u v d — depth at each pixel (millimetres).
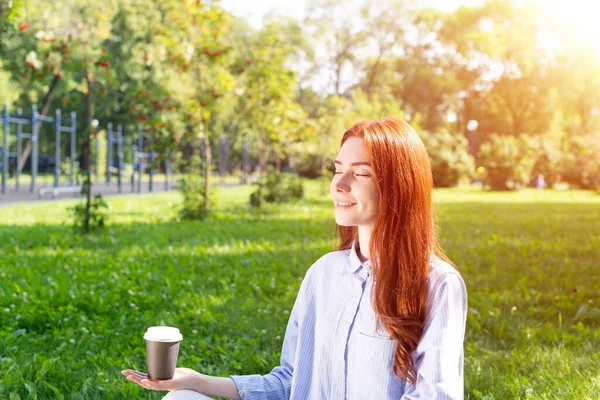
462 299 2059
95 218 11938
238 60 16625
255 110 18250
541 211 21062
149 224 14289
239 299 6852
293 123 18453
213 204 16359
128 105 16031
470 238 12641
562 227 15273
